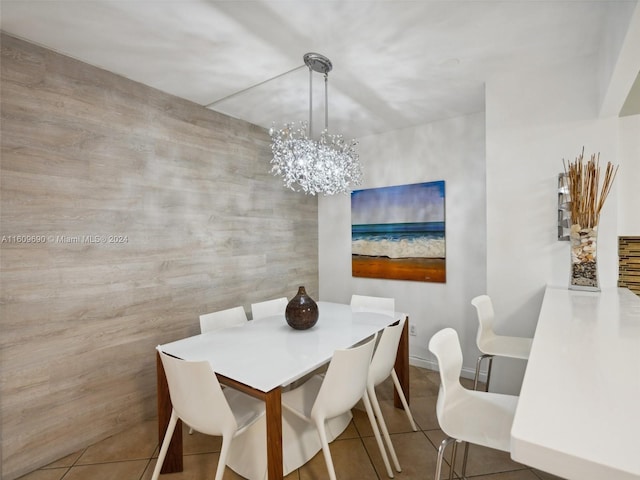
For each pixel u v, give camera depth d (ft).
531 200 7.59
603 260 6.99
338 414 5.39
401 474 6.01
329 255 13.47
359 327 7.39
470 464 6.25
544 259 7.49
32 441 6.28
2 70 6.01
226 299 10.15
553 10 5.54
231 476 6.05
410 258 11.30
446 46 6.60
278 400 4.64
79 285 6.99
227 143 10.21
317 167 7.23
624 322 4.47
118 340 7.61
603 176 6.91
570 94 7.22
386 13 5.60
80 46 6.53
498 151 7.92
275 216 11.87
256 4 5.36
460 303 10.41
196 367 4.57
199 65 7.29
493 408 4.29
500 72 7.66
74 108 6.95
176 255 8.82
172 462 6.13
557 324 4.38
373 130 11.66
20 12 5.50
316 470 6.16
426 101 9.23
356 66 7.33
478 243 10.07
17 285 6.16
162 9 5.46
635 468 1.66
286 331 7.15
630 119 7.06
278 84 8.20
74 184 6.93
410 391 9.30
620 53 4.78
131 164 7.90
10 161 6.09
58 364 6.66
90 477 6.07
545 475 5.92
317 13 5.59
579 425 2.07
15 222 6.15
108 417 7.38
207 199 9.62
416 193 11.16
